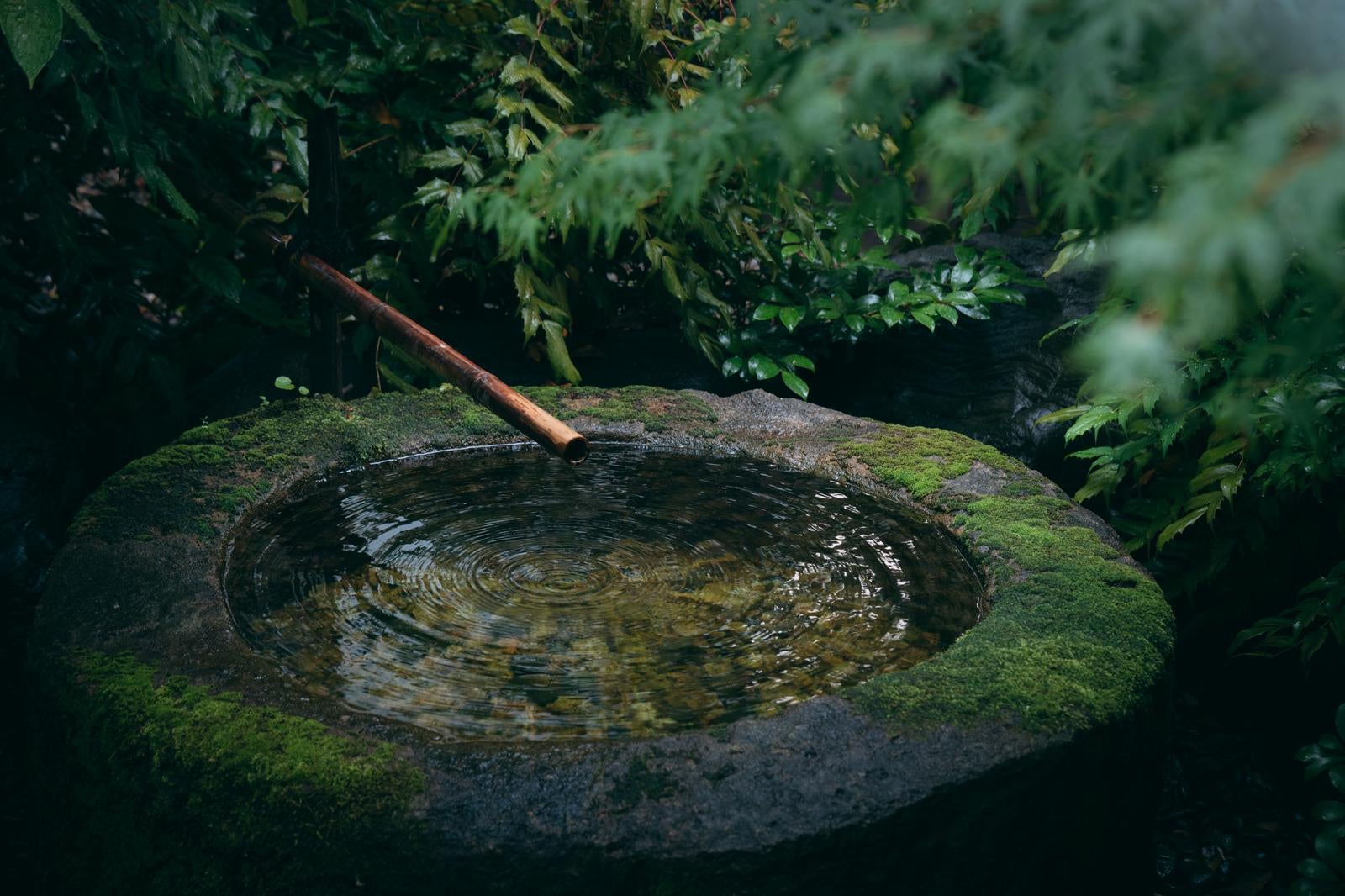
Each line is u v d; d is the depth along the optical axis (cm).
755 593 251
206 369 457
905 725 187
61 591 234
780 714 190
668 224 137
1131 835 209
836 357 432
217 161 436
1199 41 91
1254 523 316
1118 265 93
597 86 405
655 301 471
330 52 380
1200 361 268
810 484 313
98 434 436
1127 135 96
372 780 174
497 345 432
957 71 102
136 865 189
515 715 198
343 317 372
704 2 414
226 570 252
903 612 240
